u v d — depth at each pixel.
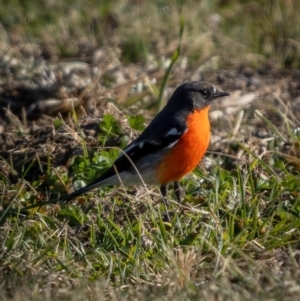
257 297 9.22
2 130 14.69
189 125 12.00
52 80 15.80
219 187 12.00
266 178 12.52
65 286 9.65
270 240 10.73
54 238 10.81
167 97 16.16
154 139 12.01
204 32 19.11
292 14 19.28
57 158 13.27
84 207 11.96
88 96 15.24
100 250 10.37
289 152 13.62
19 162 13.36
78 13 19.70
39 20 19.50
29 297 9.25
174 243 10.60
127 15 19.64
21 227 10.98
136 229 10.86
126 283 9.80
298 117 15.62
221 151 13.80
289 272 9.85
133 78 16.92
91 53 18.12
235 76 17.77
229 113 15.80
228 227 10.87
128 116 14.49
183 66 17.70
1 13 19.80
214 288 9.40
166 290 9.48
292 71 18.05
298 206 11.68
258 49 18.73
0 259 9.98
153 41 18.81
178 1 20.06
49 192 12.46
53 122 14.23
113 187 12.59
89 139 13.52
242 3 20.41
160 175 12.09
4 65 16.78
